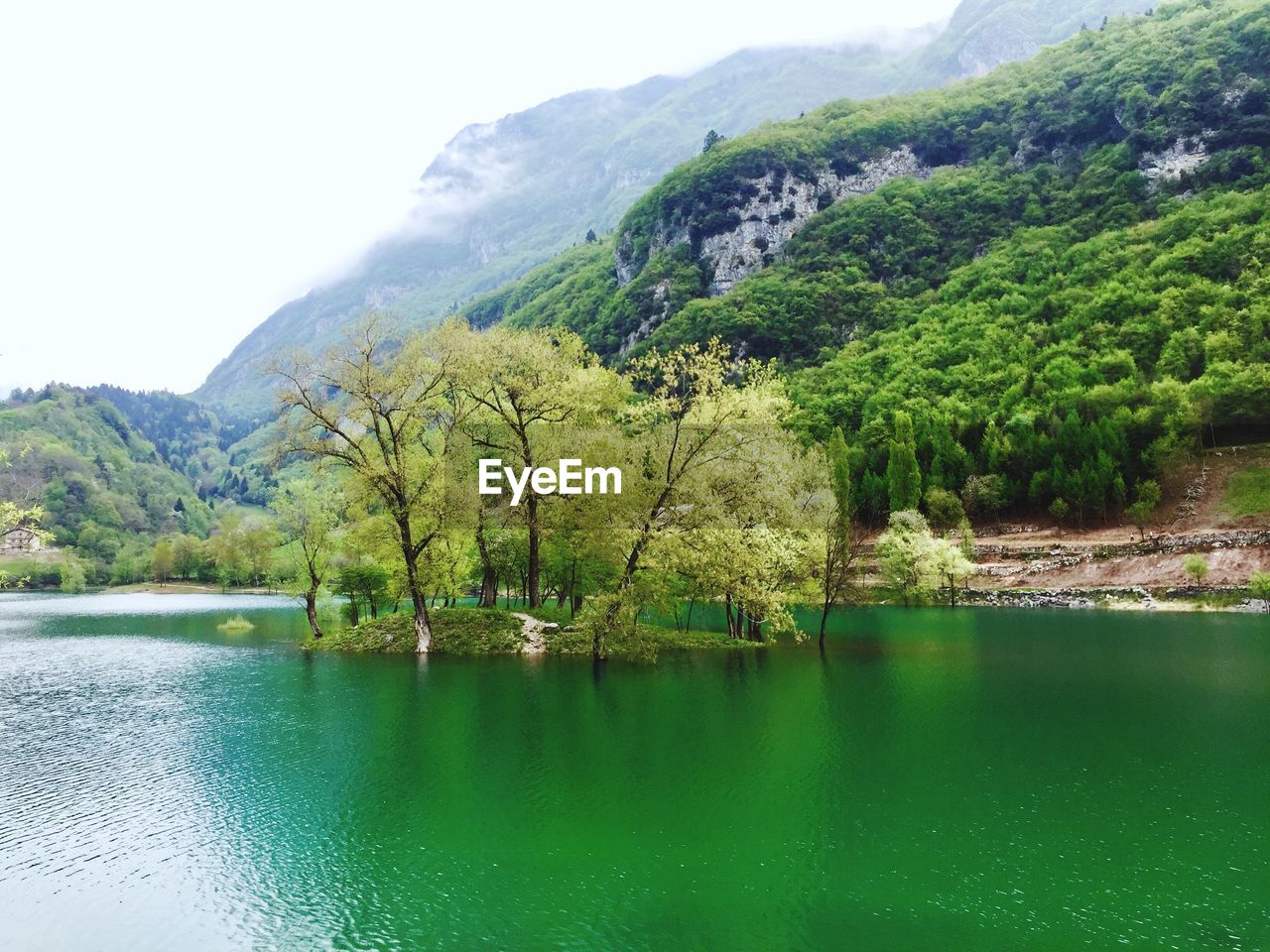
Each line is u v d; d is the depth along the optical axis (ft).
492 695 109.60
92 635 212.43
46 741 89.61
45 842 60.90
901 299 543.80
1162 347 361.10
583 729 90.74
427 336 145.48
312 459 146.30
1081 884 51.57
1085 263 457.27
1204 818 62.34
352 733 90.58
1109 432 300.81
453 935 46.39
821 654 147.54
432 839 60.34
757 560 135.13
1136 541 266.57
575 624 139.44
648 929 46.70
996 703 102.58
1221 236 401.49
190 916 49.16
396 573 169.89
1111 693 108.37
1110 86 595.88
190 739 89.61
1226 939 44.60
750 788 70.28
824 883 52.24
